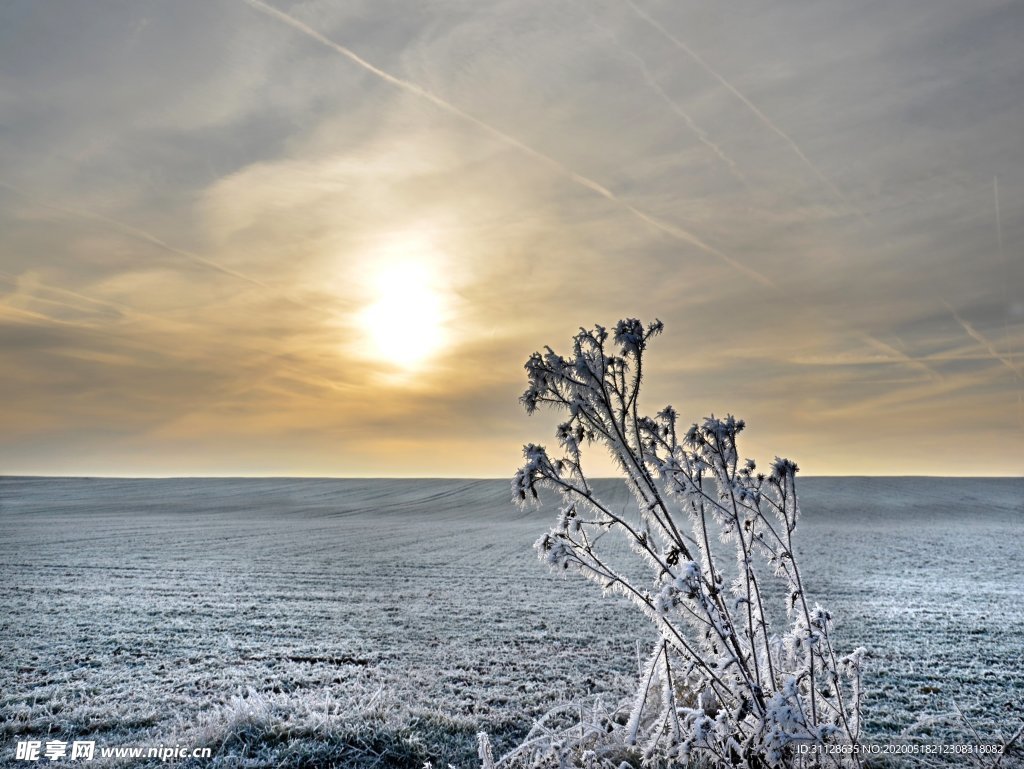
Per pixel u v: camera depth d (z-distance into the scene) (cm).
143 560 2538
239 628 1330
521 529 4344
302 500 7312
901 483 8056
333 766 586
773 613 1303
